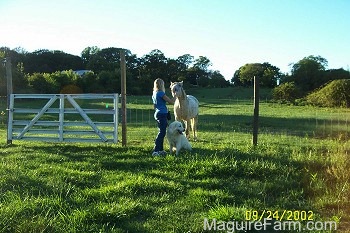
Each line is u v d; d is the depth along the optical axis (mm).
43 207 5848
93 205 6016
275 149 10539
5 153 10719
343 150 10242
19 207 5645
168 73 114562
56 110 12477
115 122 11977
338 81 41531
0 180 7074
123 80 11828
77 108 12219
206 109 37938
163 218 5699
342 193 6840
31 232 5047
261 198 6719
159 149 10445
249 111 34656
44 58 106500
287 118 26156
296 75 89188
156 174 8094
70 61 110312
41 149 11414
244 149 10484
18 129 12773
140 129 19094
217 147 11336
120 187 6879
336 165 8453
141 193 6820
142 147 11477
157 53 114625
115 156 10109
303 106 41969
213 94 80062
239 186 7238
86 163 9109
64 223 5301
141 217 5766
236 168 8227
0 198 6156
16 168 8195
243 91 82875
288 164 8781
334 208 6340
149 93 73438
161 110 10375
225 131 18172
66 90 62094
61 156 10047
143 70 107250
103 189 6789
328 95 41219
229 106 43625
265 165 8430
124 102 11906
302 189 7117
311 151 10531
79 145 12203
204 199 6371
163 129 10398
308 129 19172
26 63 100938
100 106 36469
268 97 64062
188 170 8289
